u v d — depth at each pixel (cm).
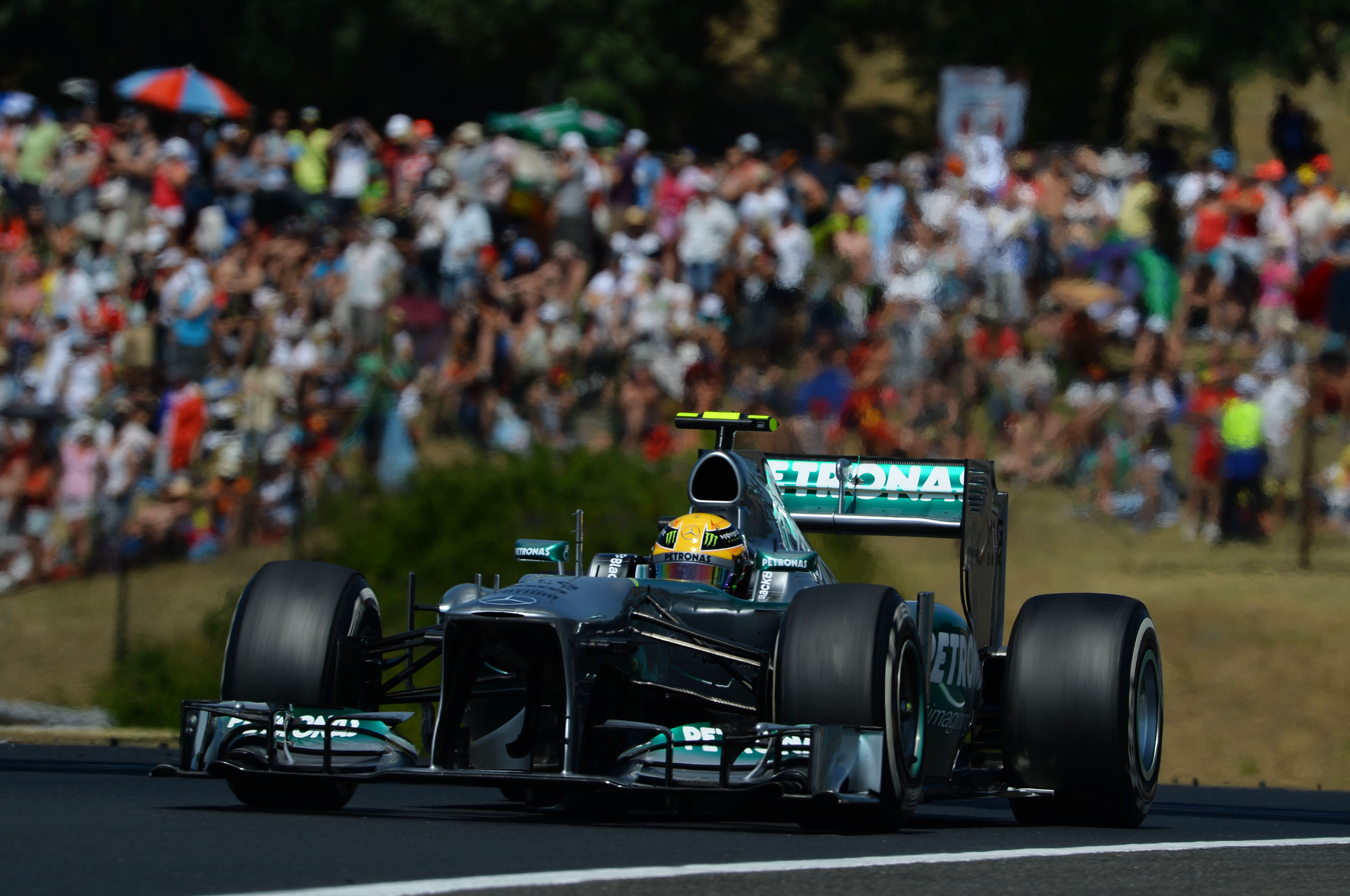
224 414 5653
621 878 1456
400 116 10019
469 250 5825
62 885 1368
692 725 1947
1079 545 5494
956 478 2489
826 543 4775
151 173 6162
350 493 4800
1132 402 5734
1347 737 4172
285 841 1673
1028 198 6003
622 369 5738
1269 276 5941
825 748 1838
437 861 1544
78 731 3703
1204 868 1691
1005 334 5831
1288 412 5609
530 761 1933
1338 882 1619
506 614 1855
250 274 6006
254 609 2036
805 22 10369
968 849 1794
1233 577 5188
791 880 1492
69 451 5559
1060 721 2191
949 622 2309
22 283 6066
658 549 2192
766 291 5800
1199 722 4309
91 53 10044
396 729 3650
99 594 5334
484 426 5591
